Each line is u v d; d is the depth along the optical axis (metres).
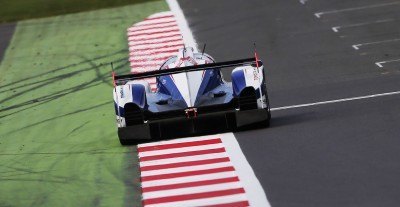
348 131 64.44
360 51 96.50
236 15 120.50
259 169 57.84
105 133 72.88
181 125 65.50
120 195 56.16
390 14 112.75
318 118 69.50
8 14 137.25
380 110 69.69
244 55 101.31
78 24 126.44
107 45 112.69
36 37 122.88
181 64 67.81
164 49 107.69
